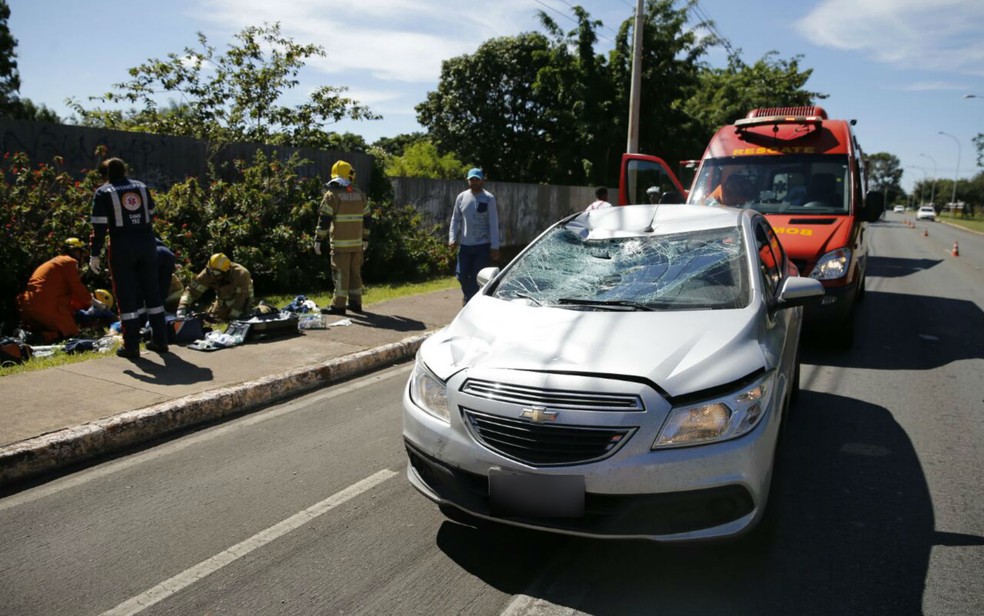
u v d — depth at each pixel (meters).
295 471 4.33
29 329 7.15
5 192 7.69
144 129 13.71
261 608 2.91
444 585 3.07
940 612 2.84
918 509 3.77
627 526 2.86
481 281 4.62
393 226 12.20
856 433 4.96
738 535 2.88
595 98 24.23
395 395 5.96
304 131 15.33
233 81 14.84
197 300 8.12
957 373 6.57
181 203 9.38
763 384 3.10
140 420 4.81
